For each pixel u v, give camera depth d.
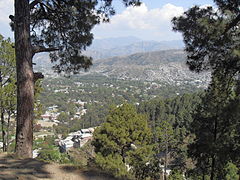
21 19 5.96
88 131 51.47
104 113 80.06
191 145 10.57
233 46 4.96
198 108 10.70
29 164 5.64
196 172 13.05
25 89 6.03
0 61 13.19
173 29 5.67
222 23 4.81
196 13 5.37
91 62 8.16
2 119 14.18
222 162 9.59
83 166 6.57
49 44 8.05
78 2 7.00
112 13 7.46
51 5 7.19
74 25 7.48
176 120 37.06
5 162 5.58
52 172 5.39
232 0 4.83
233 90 6.28
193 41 5.38
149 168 12.84
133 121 12.16
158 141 15.60
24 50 6.00
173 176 16.20
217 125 10.05
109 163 10.56
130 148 12.77
